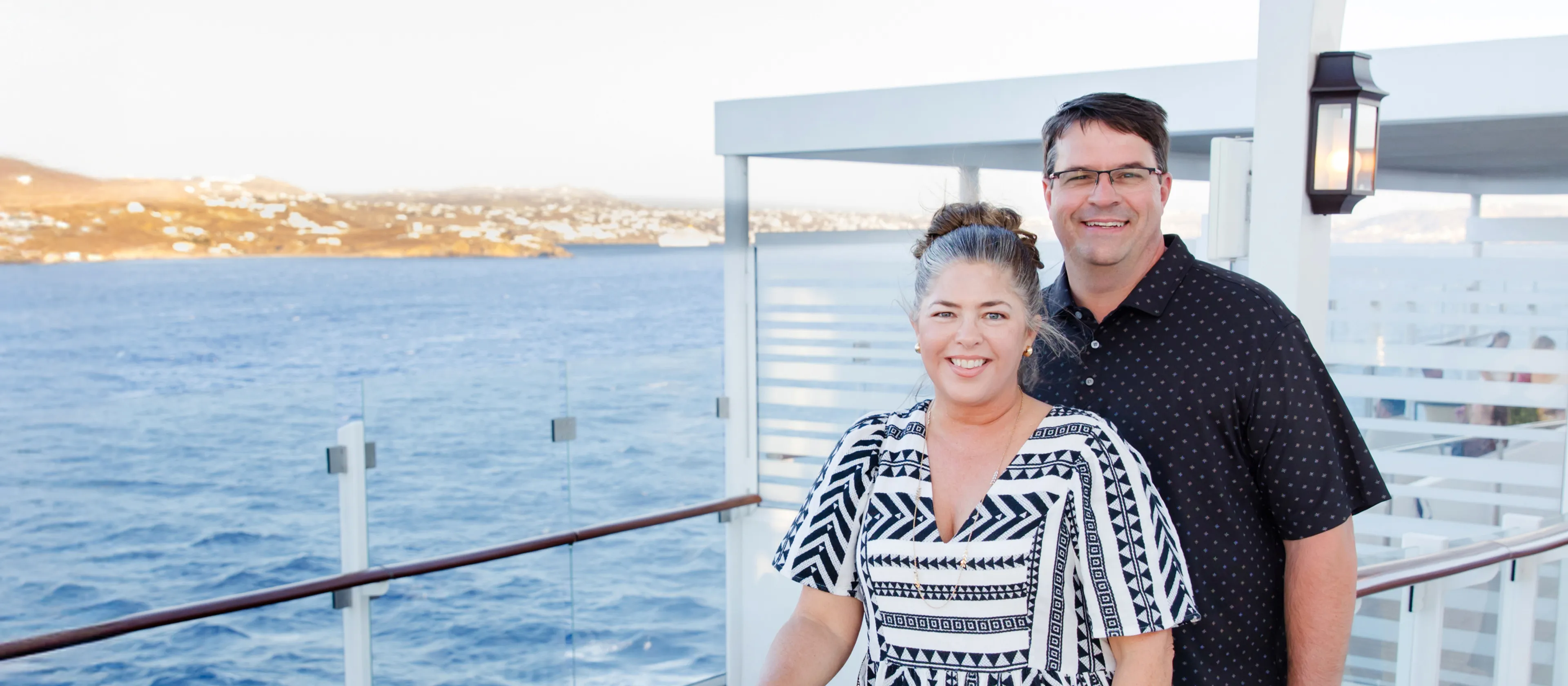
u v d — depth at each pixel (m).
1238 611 1.60
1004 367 1.40
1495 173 6.15
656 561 4.24
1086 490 1.36
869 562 1.44
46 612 2.89
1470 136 4.06
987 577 1.37
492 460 3.63
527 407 3.74
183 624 2.89
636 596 4.16
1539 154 4.84
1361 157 2.22
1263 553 1.62
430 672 3.43
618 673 4.09
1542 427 3.92
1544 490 3.91
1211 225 2.26
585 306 39.00
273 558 3.12
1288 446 1.56
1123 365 1.63
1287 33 2.21
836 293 4.56
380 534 3.32
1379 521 3.99
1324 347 2.34
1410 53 3.55
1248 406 1.57
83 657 2.74
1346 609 1.59
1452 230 5.85
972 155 4.93
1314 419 1.56
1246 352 1.57
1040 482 1.37
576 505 3.94
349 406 3.24
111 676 2.80
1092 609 1.36
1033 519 1.36
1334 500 1.57
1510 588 2.98
